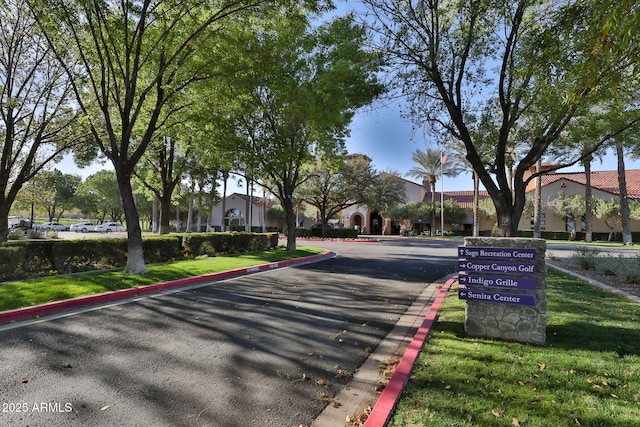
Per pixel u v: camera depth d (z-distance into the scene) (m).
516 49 8.36
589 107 8.04
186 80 10.96
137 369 4.29
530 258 5.04
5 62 12.96
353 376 4.25
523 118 10.03
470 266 5.40
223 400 3.62
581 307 6.78
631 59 4.66
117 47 10.34
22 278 9.53
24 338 5.29
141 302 7.62
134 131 14.66
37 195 35.69
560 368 4.13
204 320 6.34
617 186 38.62
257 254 16.98
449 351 4.69
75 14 9.29
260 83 12.80
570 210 35.09
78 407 3.44
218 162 17.30
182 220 63.06
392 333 5.85
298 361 4.63
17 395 3.65
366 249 22.95
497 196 8.96
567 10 5.46
